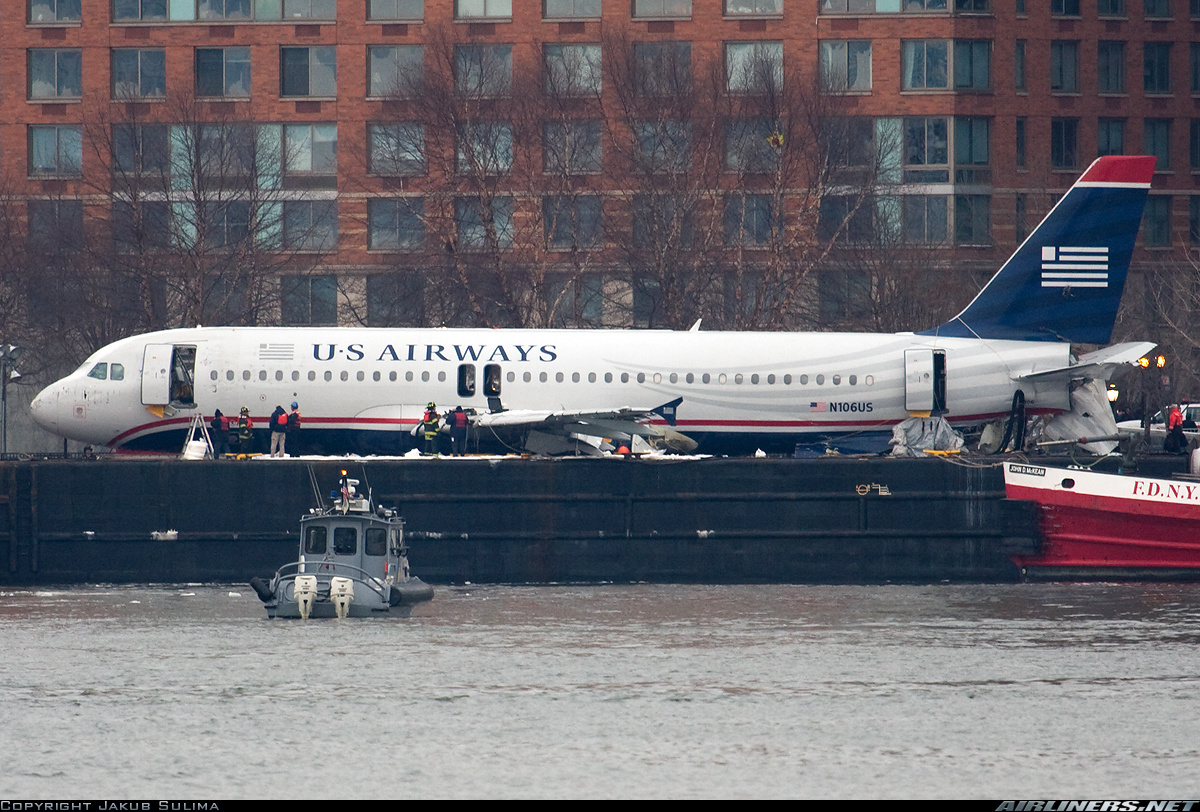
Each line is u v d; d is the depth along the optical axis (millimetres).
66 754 131000
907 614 185625
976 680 154500
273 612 183500
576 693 149875
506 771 126562
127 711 143500
